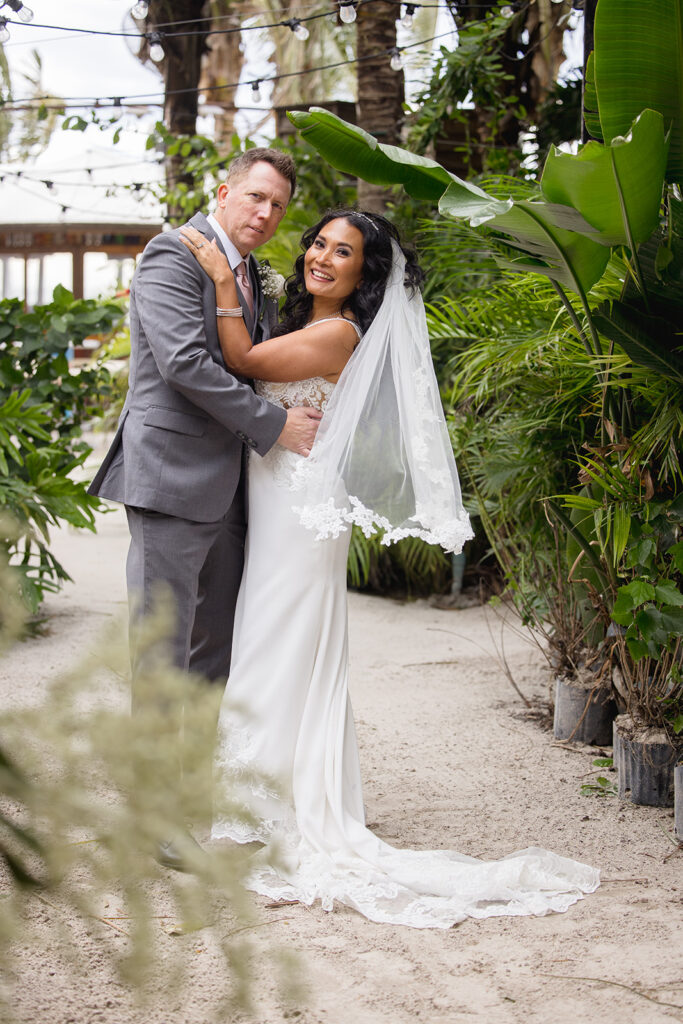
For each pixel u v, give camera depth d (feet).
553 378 13.32
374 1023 6.93
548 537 14.49
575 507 11.97
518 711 15.16
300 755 10.00
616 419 12.36
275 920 8.56
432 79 23.90
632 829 10.82
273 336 11.15
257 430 10.08
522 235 10.63
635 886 9.41
